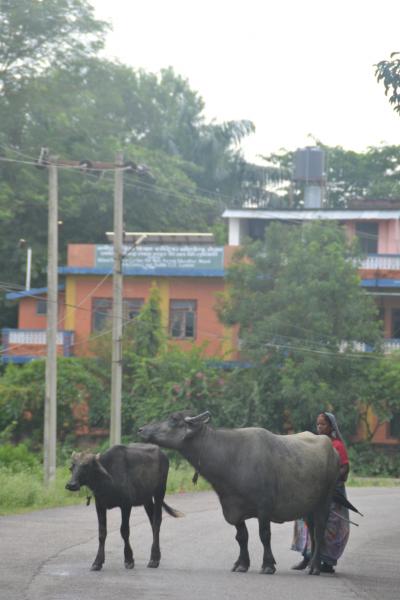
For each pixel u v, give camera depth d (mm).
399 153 97938
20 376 62344
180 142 93625
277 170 92375
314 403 59656
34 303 72375
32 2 77562
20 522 27297
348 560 21484
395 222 73750
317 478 19250
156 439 18844
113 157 80250
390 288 68375
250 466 18750
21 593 15594
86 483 18219
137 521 27828
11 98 77812
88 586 16359
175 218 85000
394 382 61312
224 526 27031
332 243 62531
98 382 63250
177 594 15750
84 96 81625
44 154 41219
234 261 63969
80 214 79500
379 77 23641
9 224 77438
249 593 16000
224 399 61844
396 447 66125
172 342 66625
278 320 60562
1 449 47906
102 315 68188
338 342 61531
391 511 34625
